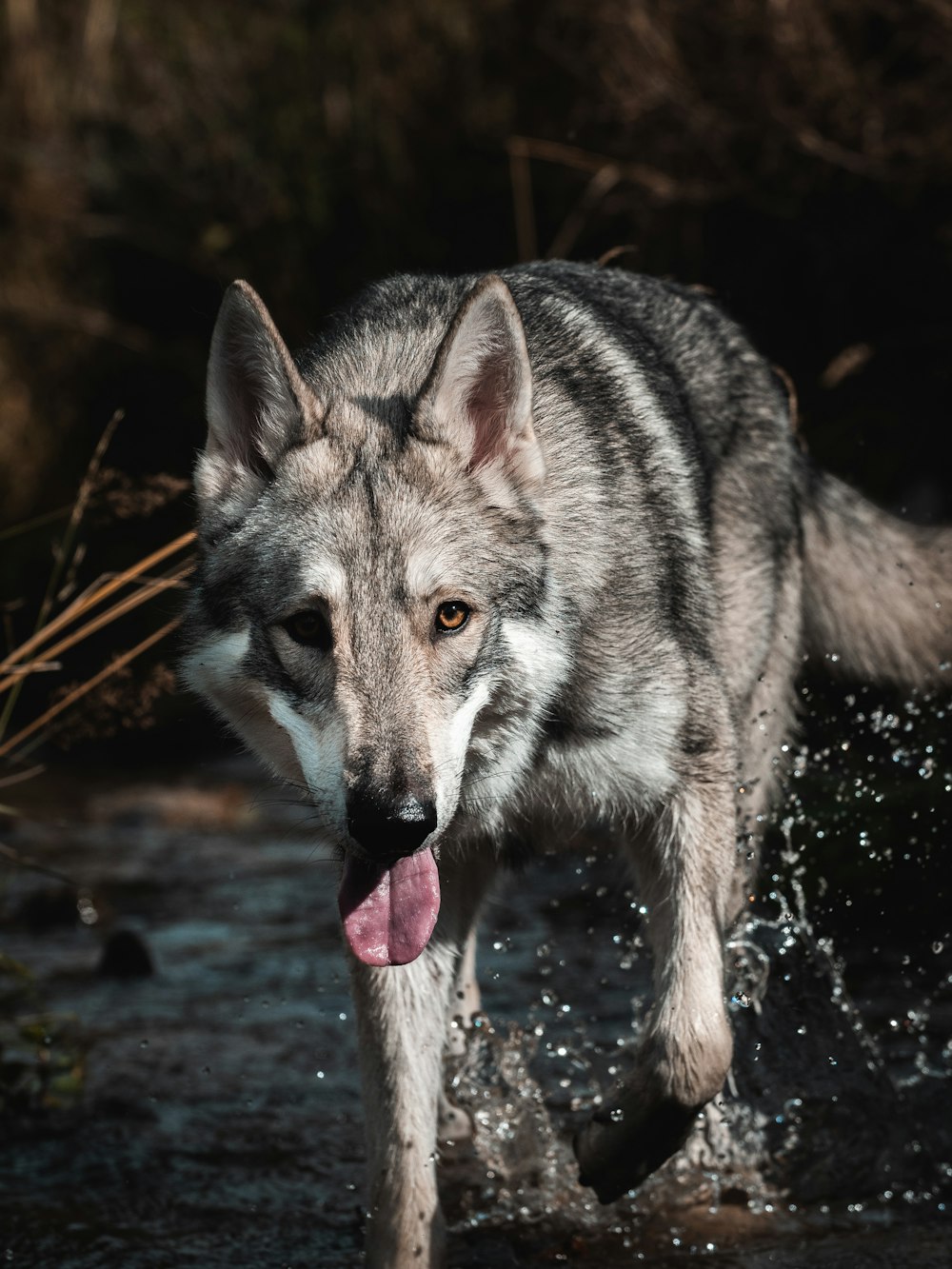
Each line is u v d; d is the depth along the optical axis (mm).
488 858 7023
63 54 23094
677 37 14805
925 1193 6602
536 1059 8055
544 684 6145
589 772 6504
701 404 7812
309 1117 7594
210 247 19750
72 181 22047
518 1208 6664
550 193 16797
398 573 5684
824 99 13930
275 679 5832
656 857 6695
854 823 9586
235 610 6043
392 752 5418
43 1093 7762
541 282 7281
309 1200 6703
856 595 8633
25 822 14398
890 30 14352
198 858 13039
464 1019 7371
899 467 13297
